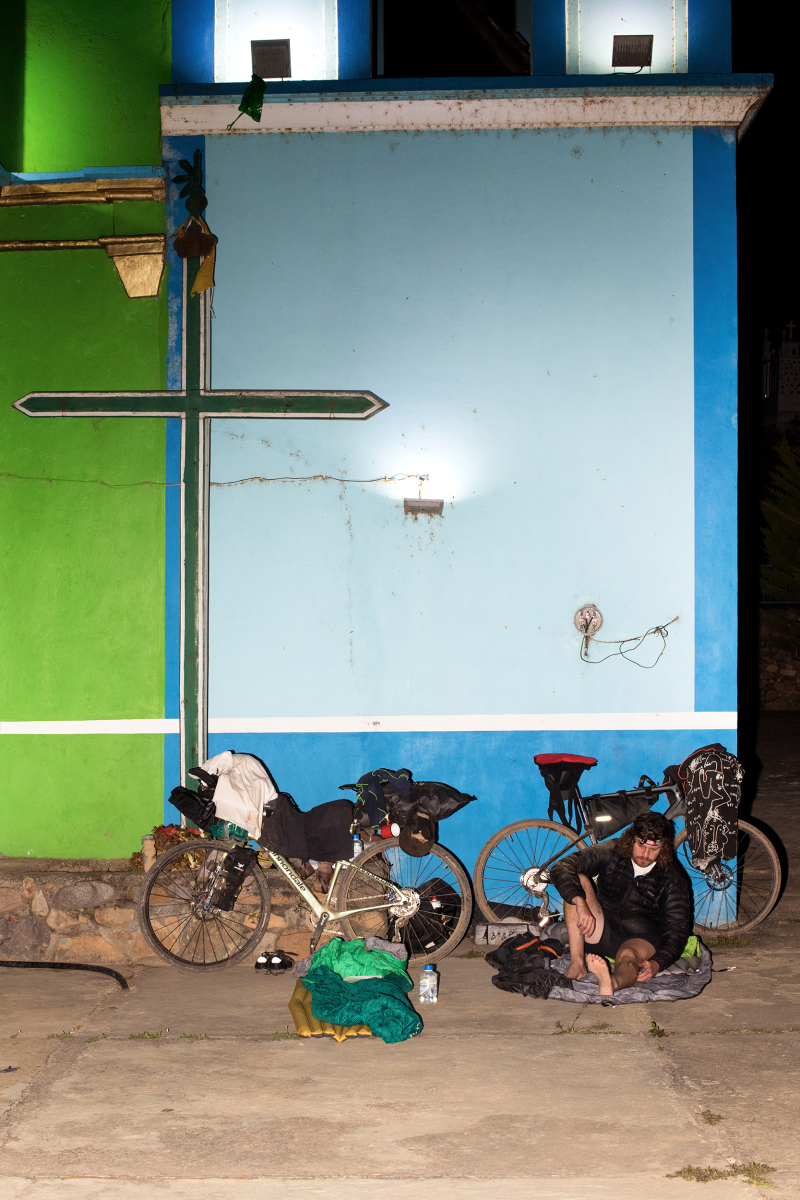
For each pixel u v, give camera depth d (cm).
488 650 589
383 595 590
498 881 577
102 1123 352
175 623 590
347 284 592
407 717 588
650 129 586
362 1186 309
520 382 589
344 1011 427
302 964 494
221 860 529
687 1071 389
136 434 600
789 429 2044
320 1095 371
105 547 600
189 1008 463
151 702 596
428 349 590
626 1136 338
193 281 592
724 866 554
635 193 586
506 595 589
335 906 518
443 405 590
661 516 588
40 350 606
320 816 525
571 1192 304
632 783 586
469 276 590
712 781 548
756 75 573
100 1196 305
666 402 588
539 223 588
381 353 591
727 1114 353
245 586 591
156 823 594
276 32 612
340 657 590
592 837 557
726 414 588
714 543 588
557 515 589
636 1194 303
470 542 590
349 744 588
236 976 509
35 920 533
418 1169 318
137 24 637
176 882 532
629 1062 397
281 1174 317
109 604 600
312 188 591
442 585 589
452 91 575
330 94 578
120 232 598
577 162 587
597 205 587
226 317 594
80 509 602
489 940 549
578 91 574
